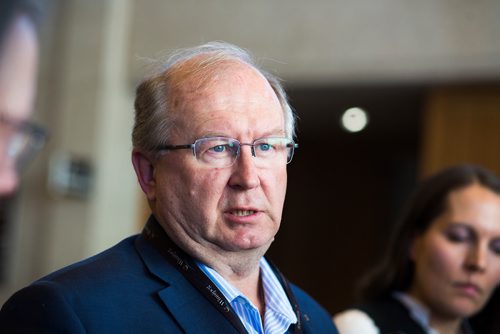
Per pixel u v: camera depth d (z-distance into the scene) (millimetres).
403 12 7199
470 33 6906
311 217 13812
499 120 7180
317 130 11656
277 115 1800
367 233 13547
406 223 2811
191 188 1712
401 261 2811
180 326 1639
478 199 2613
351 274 13484
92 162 8219
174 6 8062
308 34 7496
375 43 7270
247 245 1725
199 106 1723
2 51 3311
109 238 8492
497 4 6844
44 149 8320
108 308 1594
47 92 8312
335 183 13727
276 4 7621
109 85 8273
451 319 2717
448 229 2631
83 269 1677
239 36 7684
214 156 1715
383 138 12109
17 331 1514
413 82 7270
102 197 8312
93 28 8289
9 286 8250
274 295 1902
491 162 7164
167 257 1773
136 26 8266
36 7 3527
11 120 3385
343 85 7637
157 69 1895
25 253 8289
